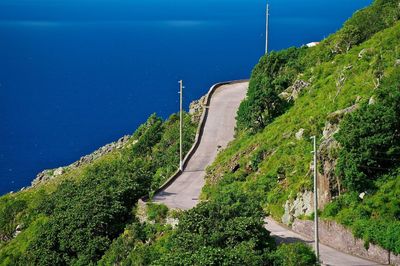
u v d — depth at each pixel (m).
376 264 38.75
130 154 77.44
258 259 36.44
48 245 50.03
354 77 56.97
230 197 45.31
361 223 40.78
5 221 66.25
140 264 42.44
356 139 43.72
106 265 45.75
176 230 41.69
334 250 41.47
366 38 67.25
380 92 46.72
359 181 42.97
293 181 49.09
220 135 71.62
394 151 43.31
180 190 56.72
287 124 58.78
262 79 69.81
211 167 62.22
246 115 66.50
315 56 70.19
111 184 55.00
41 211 64.38
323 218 43.09
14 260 55.34
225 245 38.56
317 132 52.72
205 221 40.00
